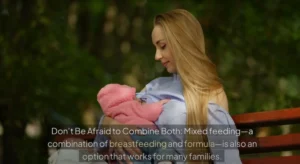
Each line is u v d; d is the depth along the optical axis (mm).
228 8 8594
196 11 8656
